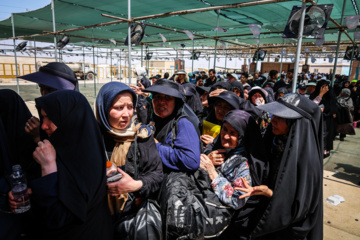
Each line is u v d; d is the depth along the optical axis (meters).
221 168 1.66
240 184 1.51
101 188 1.11
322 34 2.56
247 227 1.64
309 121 1.41
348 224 2.84
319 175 1.40
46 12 8.88
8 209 1.07
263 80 10.78
